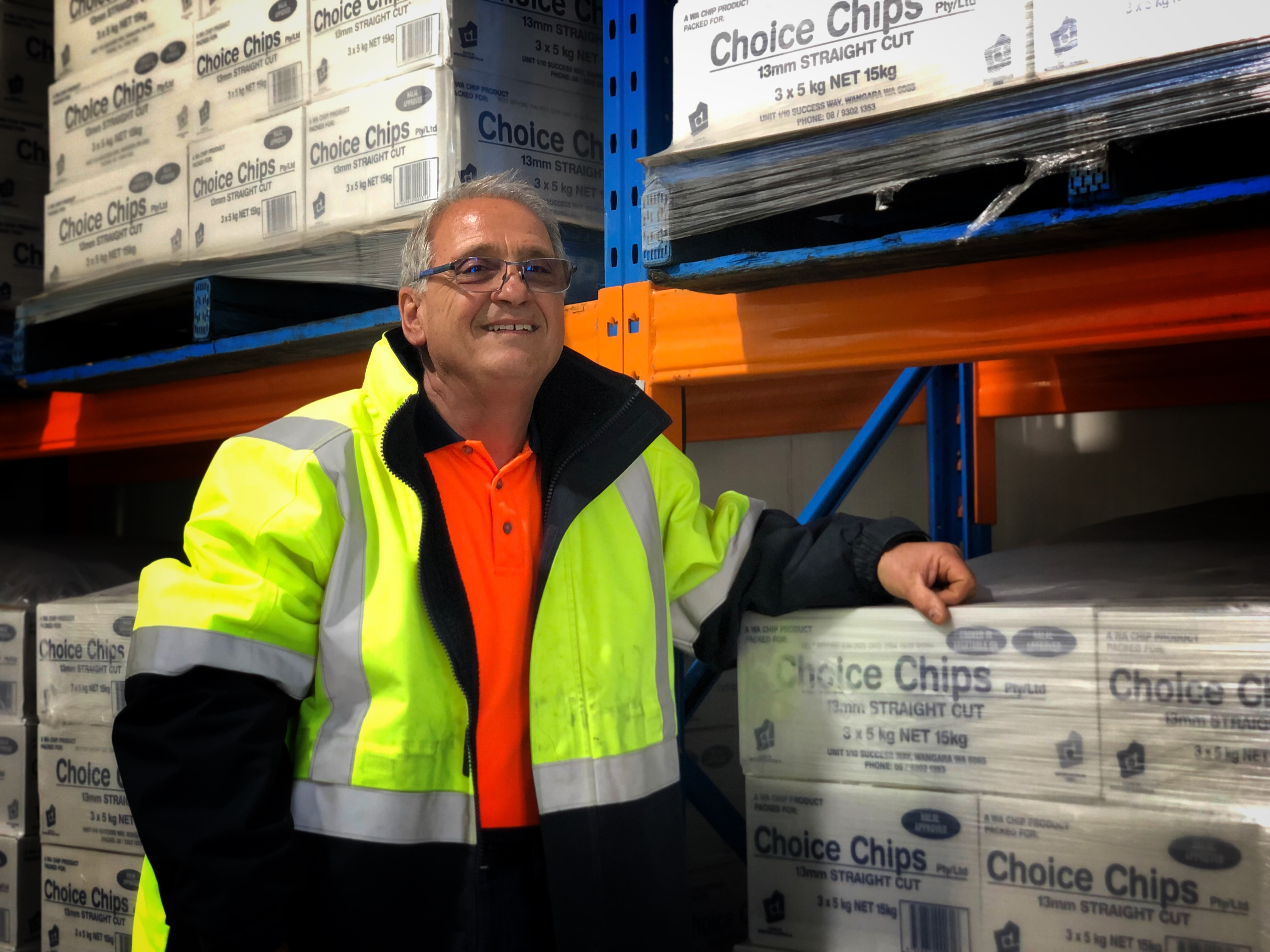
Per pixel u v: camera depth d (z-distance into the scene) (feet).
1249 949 4.02
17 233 9.82
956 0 4.64
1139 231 4.61
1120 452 8.94
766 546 5.30
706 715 7.48
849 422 8.77
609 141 6.57
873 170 4.92
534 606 4.93
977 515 9.14
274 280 7.42
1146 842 4.24
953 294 5.32
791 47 5.16
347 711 4.73
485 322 4.86
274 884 4.39
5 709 7.83
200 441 11.48
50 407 10.18
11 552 9.70
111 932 6.88
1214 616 4.16
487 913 4.73
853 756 4.95
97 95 8.59
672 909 5.06
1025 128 4.50
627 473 5.37
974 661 4.66
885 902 4.84
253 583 4.56
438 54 6.33
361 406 5.05
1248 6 3.97
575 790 4.84
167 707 4.48
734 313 6.02
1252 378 7.90
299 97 7.06
